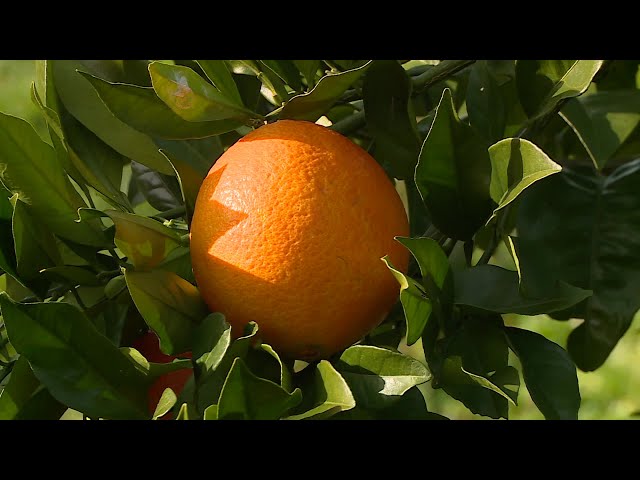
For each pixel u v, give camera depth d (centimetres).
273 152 94
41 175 102
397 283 97
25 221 99
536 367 97
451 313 99
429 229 118
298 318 92
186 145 117
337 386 87
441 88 139
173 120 107
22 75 453
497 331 100
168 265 101
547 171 92
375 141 116
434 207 102
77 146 113
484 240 135
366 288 94
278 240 91
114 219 96
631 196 129
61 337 92
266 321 93
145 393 95
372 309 95
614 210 128
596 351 129
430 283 94
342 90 104
